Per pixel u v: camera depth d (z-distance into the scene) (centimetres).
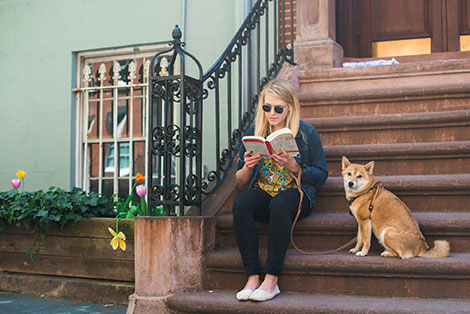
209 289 289
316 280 269
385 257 260
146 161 555
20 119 602
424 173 333
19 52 608
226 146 514
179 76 298
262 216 287
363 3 575
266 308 244
